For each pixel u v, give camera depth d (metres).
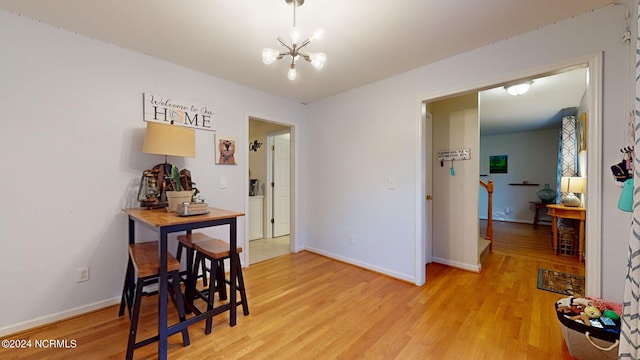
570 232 3.75
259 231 4.70
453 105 3.26
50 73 1.94
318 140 3.73
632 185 1.24
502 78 2.14
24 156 1.85
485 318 2.02
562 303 1.73
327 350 1.65
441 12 1.77
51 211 1.95
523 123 5.52
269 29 1.98
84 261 2.09
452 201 3.26
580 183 3.52
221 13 1.78
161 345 1.52
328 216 3.60
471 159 3.12
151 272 1.57
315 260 3.47
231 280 1.93
